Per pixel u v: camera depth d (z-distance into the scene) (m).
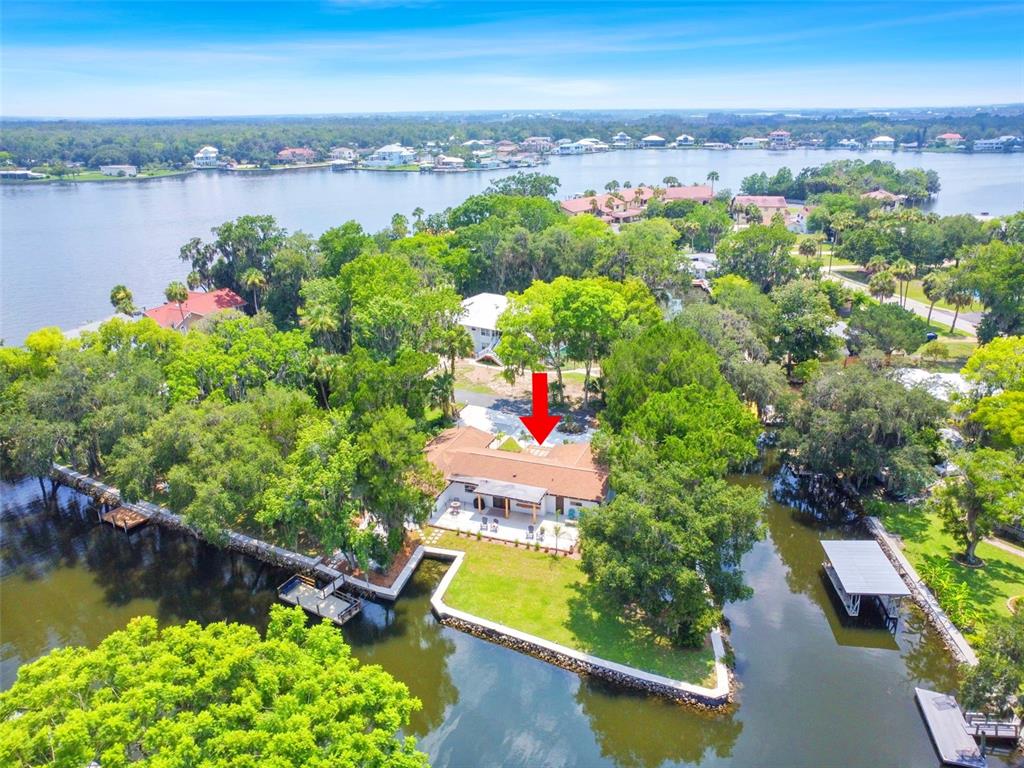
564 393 74.62
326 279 83.81
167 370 61.06
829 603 43.56
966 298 88.75
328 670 27.75
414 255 97.06
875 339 76.06
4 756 21.88
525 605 42.19
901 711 35.12
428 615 42.81
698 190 187.62
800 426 55.62
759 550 49.72
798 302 79.06
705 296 92.50
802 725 34.38
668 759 33.06
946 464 54.69
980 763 31.27
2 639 42.22
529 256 105.38
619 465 43.59
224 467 45.06
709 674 36.59
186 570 48.88
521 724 35.16
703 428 43.34
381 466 43.47
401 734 34.78
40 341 64.81
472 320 89.69
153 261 147.00
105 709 23.38
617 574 35.38
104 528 54.72
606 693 36.31
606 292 66.38
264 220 107.38
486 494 51.44
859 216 155.75
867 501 52.66
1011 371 54.81
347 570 46.53
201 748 23.25
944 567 43.84
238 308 103.06
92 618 44.06
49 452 53.88
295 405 50.97
